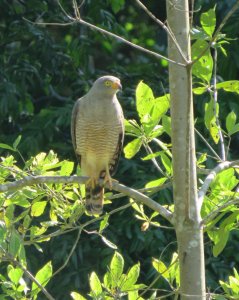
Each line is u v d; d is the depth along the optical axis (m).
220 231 8.98
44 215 14.16
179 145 8.59
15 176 9.64
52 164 9.49
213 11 9.48
